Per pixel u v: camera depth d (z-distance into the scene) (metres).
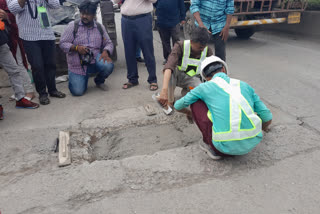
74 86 4.16
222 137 2.32
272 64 5.48
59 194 2.25
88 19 3.98
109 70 4.29
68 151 2.81
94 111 3.73
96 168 2.54
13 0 3.44
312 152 2.66
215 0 4.14
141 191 2.26
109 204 2.14
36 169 2.57
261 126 2.41
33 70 3.85
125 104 3.91
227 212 2.03
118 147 2.98
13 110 3.85
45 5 3.75
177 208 2.08
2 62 3.57
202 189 2.26
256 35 8.54
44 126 3.36
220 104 2.34
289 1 6.78
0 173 2.52
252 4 6.54
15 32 3.91
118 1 4.16
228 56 6.25
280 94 4.03
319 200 2.10
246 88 2.42
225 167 2.51
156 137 3.12
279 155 2.64
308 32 7.89
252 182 2.32
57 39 5.01
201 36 2.96
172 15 4.97
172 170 2.49
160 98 3.04
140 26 4.06
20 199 2.21
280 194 2.18
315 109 3.53
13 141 3.03
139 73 5.28
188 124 3.34
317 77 4.66
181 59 3.25
